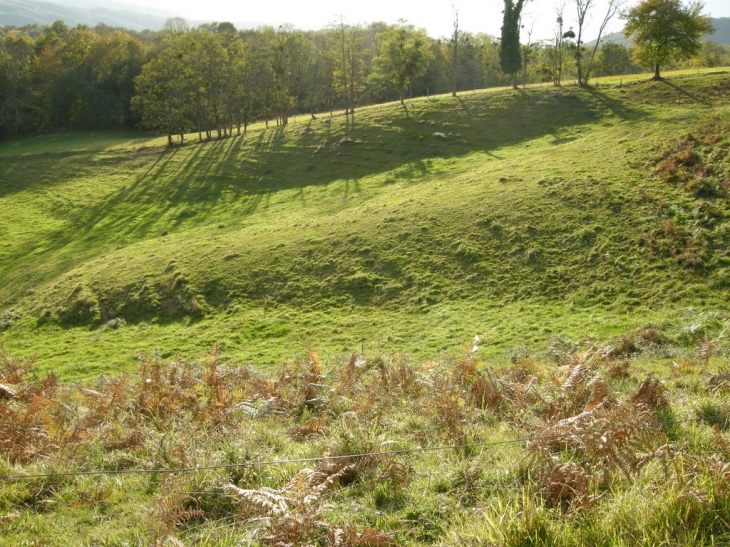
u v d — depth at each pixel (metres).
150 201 60.59
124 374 13.12
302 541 4.59
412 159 59.34
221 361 27.09
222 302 34.53
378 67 83.00
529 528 4.53
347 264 35.41
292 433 8.49
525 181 40.75
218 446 7.59
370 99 107.44
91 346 31.80
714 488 4.83
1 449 7.66
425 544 4.95
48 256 49.50
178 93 84.38
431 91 108.81
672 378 12.04
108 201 62.03
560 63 76.75
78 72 106.69
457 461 6.60
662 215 31.75
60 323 35.94
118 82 104.44
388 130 66.94
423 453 7.05
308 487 5.04
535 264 31.08
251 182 61.72
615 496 5.02
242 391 11.22
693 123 43.16
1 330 36.72
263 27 108.69
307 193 55.47
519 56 76.38
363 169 59.31
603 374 11.56
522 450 6.35
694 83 62.44
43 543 5.31
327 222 42.50
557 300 28.03
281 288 34.59
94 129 106.00
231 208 55.34
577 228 32.94
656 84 64.81
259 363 26.17
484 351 23.48
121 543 5.20
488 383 9.90
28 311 38.50
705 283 26.12
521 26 76.31
